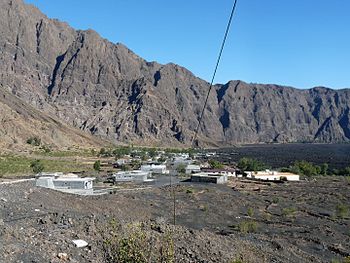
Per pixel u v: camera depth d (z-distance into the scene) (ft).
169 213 236.84
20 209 135.13
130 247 61.67
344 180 479.41
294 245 177.58
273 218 248.73
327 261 154.61
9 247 79.66
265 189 389.60
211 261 100.94
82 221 114.93
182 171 546.67
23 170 433.48
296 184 436.35
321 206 297.53
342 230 220.84
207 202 292.61
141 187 366.84
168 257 63.67
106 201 220.23
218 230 202.49
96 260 83.41
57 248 86.33
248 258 117.50
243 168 585.63
